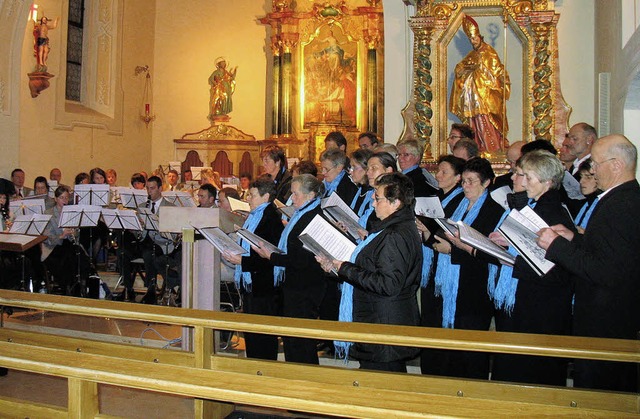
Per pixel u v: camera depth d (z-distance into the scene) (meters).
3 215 8.39
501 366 3.79
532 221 3.35
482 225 4.49
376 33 16.42
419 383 3.22
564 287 3.66
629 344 2.66
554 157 3.71
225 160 16.84
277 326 3.02
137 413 4.83
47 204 9.38
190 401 5.14
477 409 2.70
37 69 12.67
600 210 3.27
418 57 8.12
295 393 2.96
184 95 17.38
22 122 12.66
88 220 7.70
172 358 3.85
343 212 4.30
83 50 15.17
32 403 3.53
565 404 3.00
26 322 7.30
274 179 6.53
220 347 5.98
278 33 16.92
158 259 7.95
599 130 7.37
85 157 14.60
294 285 4.65
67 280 8.42
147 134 16.92
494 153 8.02
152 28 17.19
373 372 3.30
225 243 4.77
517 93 8.03
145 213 7.72
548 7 7.91
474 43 8.04
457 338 2.75
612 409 2.94
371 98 16.44
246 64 17.41
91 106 15.25
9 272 7.75
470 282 4.39
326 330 2.92
